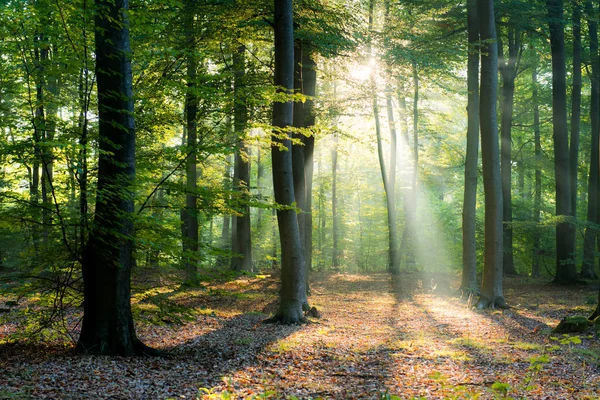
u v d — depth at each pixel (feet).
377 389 24.00
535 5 67.82
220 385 24.34
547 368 26.84
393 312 53.21
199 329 41.01
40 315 32.04
